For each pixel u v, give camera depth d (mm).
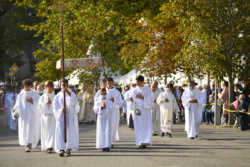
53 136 18641
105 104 18766
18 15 84688
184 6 29375
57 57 51781
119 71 56500
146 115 19984
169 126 24828
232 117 31156
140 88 20156
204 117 35344
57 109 17859
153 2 49031
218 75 30062
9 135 28453
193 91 24344
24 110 19516
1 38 85938
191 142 22000
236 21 29562
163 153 17844
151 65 38719
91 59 35219
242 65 30781
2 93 50625
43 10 54906
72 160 16234
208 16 29516
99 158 16594
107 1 48375
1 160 16469
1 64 88875
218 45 29672
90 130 31141
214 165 14750
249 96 28281
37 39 94688
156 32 39312
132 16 47844
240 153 17828
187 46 30938
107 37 50281
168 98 24953
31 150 19812
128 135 26172
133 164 15023
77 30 48594
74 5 50250
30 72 116875
